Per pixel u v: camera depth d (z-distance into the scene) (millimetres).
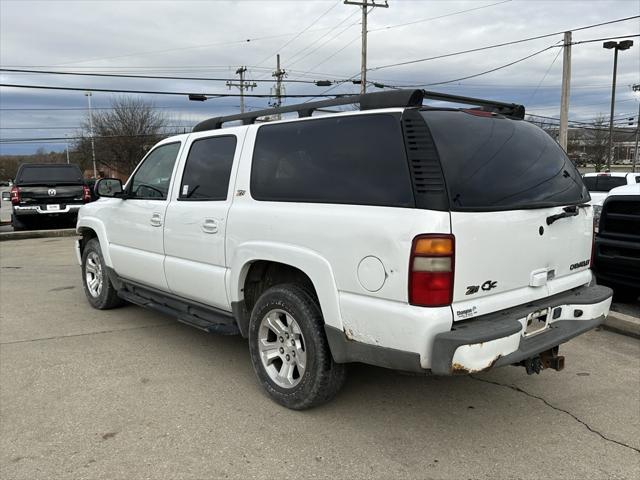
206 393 3865
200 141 4438
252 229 3676
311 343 3355
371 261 2924
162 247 4660
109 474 2857
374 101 3191
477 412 3584
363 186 3066
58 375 4191
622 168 59750
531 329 3248
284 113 3824
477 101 3648
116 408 3625
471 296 2859
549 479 2822
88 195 14570
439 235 2713
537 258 3238
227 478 2826
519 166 3270
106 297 5941
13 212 14523
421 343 2750
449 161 2875
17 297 6832
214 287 4086
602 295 3570
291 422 3426
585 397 3814
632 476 2848
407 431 3324
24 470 2895
